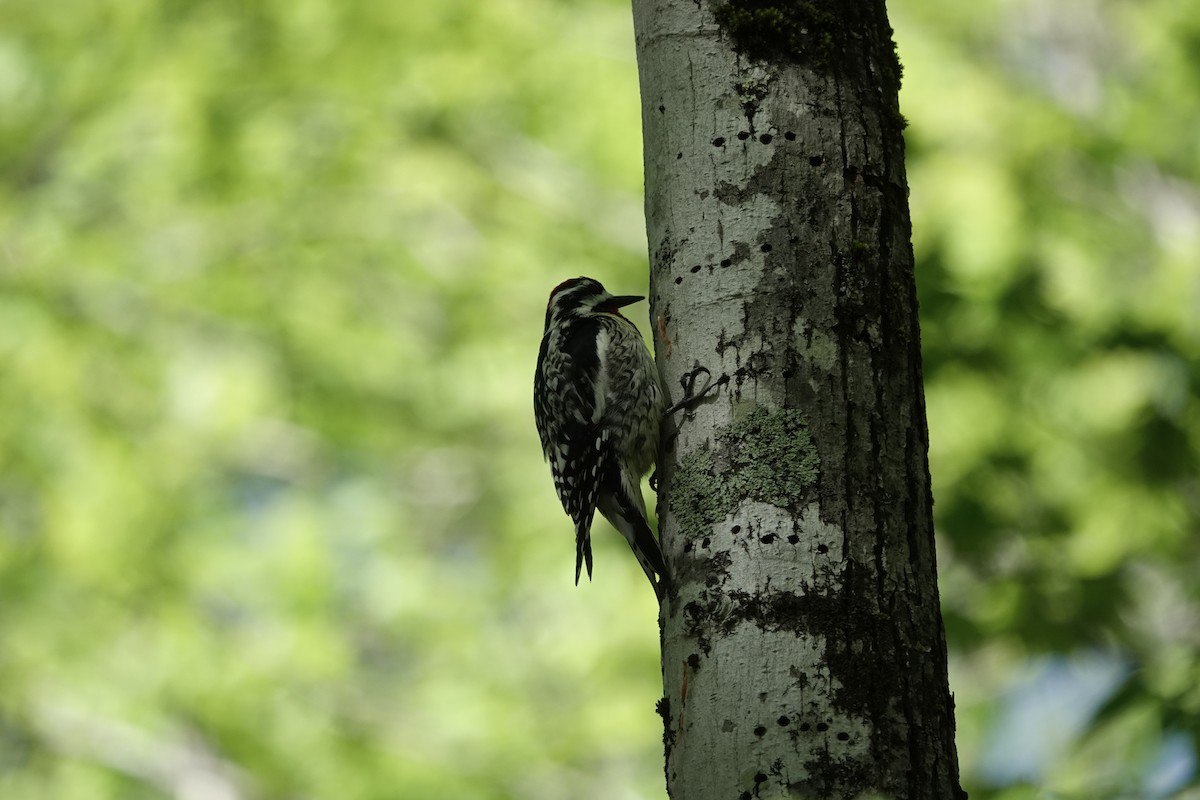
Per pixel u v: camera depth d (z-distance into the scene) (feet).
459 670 47.93
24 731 44.62
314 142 45.96
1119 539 32.27
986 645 30.89
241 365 46.34
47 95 45.19
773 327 15.28
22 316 43.70
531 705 46.03
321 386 49.21
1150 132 41.60
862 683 13.60
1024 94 43.50
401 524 52.60
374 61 45.03
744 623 14.08
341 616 49.37
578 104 47.16
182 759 45.09
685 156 16.34
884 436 14.85
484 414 50.57
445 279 49.19
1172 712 22.44
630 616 44.86
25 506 46.65
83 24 45.32
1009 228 38.60
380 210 48.19
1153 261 39.75
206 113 43.93
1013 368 33.17
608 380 22.63
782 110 16.07
